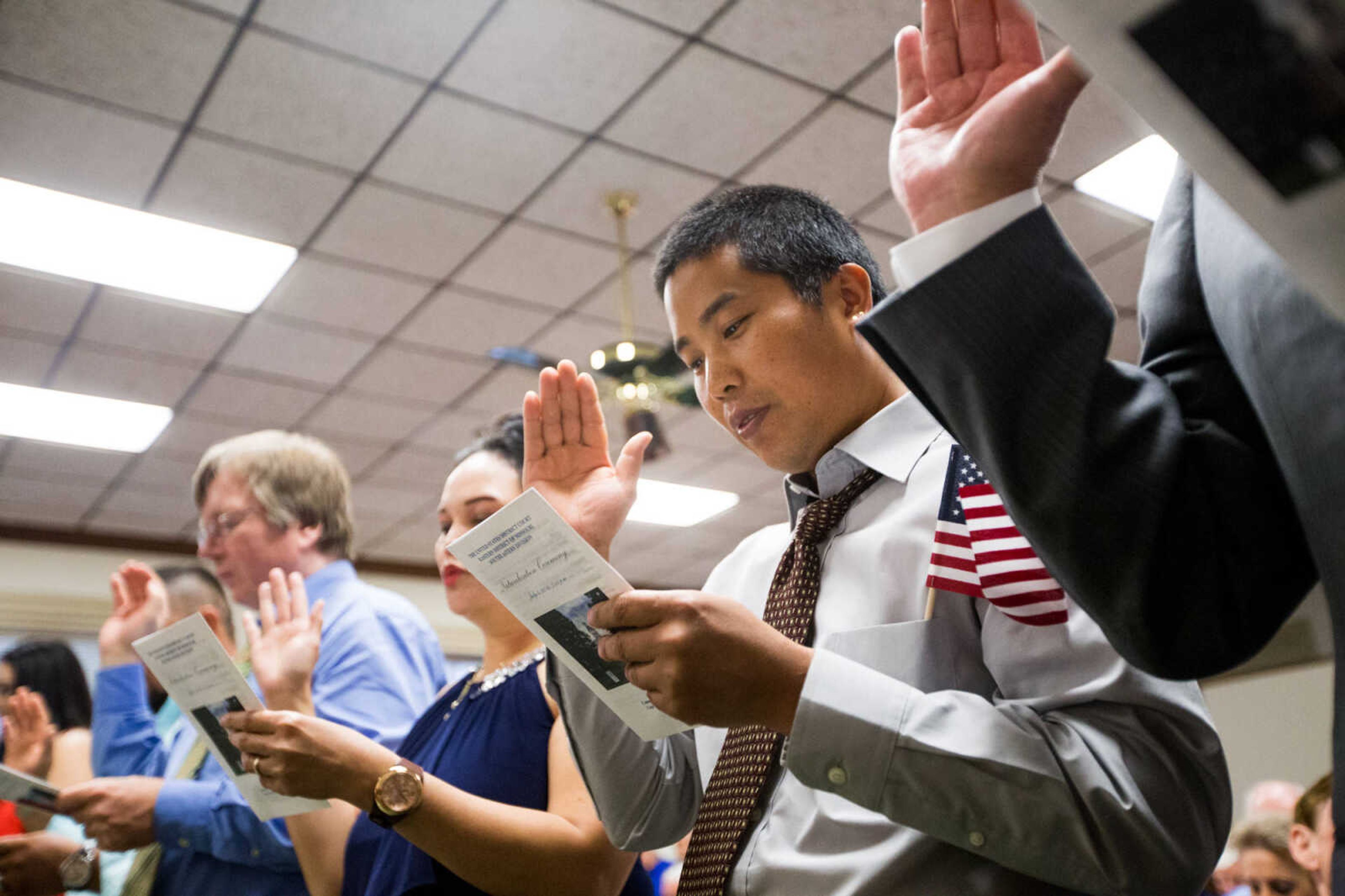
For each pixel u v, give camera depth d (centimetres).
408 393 585
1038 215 64
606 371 428
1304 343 56
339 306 495
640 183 418
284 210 422
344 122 373
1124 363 73
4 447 617
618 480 109
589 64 354
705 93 370
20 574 729
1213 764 87
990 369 63
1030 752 82
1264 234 33
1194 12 30
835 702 83
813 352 112
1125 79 32
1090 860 80
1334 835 54
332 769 121
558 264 471
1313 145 30
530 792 139
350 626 184
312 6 322
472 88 361
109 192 403
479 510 170
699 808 122
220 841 163
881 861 89
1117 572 66
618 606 85
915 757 81
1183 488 68
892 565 103
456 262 465
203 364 541
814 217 118
